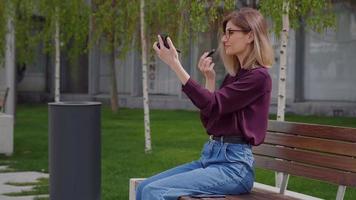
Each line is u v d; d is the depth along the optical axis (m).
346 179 4.29
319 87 20.03
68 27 14.67
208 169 4.29
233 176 4.29
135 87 25.41
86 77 28.34
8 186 8.53
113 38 16.58
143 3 11.34
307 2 7.40
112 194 7.66
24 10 14.59
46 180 8.95
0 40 14.69
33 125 17.00
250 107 4.29
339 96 19.58
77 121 6.00
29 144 12.84
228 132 4.31
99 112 6.15
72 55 17.33
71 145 5.99
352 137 4.29
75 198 6.03
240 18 4.34
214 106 4.19
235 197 4.31
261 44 4.32
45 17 14.62
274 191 4.89
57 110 6.00
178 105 23.95
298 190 7.75
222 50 4.55
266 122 4.34
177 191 4.23
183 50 10.98
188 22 10.41
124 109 23.72
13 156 11.23
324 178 4.48
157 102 24.62
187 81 4.16
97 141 6.14
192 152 11.28
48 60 28.86
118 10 14.25
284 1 6.99
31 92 28.97
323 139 4.54
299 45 20.30
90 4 15.40
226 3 8.03
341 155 4.37
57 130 6.01
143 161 10.26
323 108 19.64
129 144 12.57
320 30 8.09
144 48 11.47
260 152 5.17
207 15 8.74
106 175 9.00
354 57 19.19
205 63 4.66
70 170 6.01
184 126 16.33
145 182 4.50
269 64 4.36
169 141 12.98
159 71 24.86
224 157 4.31
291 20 7.83
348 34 19.25
